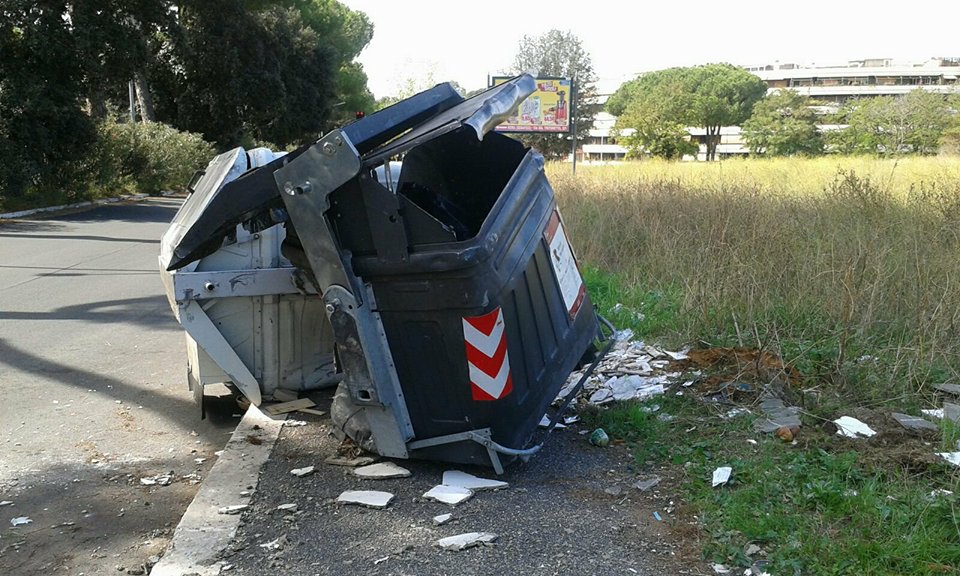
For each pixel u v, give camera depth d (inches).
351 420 185.5
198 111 1754.4
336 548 145.7
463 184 214.2
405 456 176.7
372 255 163.3
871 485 154.6
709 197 476.7
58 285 444.8
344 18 2618.1
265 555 143.9
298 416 214.7
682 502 159.8
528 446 183.9
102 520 168.6
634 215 453.1
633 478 173.5
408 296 163.5
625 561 138.2
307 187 160.1
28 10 947.3
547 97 855.7
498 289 162.7
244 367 220.2
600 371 245.9
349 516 157.9
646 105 2795.3
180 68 1647.4
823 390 215.5
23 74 946.7
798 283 289.0
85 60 992.2
